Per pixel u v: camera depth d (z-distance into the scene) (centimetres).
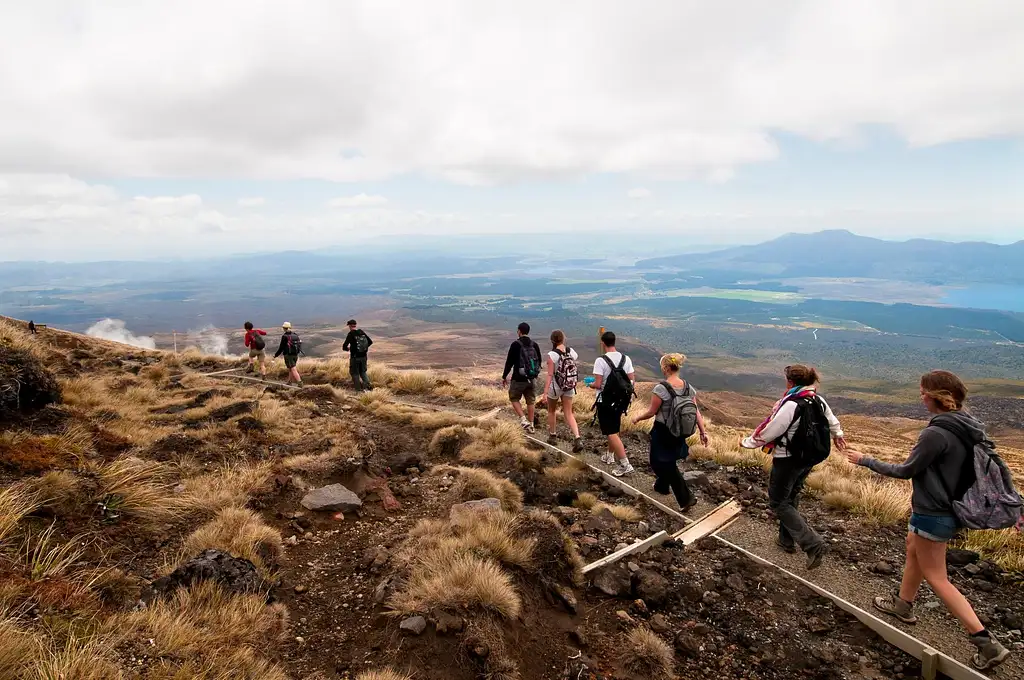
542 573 495
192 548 501
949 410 411
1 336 853
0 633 302
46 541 418
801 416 518
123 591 415
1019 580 510
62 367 1273
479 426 1013
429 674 363
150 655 334
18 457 555
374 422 1080
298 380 1599
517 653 400
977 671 389
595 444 957
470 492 677
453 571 445
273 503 637
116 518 518
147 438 788
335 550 563
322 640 412
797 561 563
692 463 900
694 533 627
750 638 447
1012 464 3841
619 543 595
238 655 356
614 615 470
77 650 315
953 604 402
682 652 433
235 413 999
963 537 612
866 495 719
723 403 12850
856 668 416
